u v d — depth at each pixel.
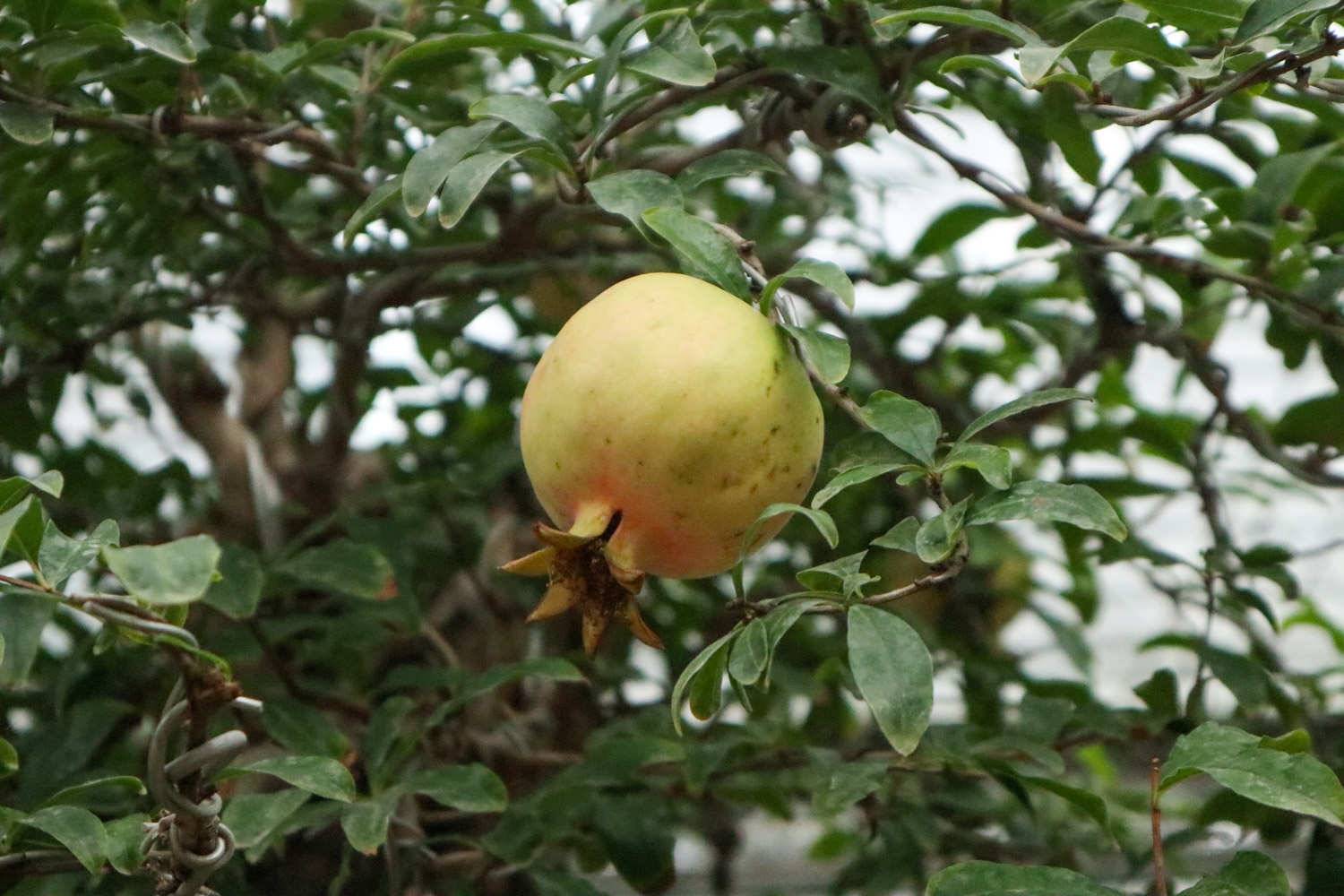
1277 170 1.48
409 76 1.49
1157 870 1.30
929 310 1.65
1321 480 1.51
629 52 1.39
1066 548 1.61
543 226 1.53
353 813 1.40
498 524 1.79
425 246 1.60
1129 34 1.33
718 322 1.31
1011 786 1.48
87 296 1.57
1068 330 1.66
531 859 1.48
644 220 1.33
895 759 1.50
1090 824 1.79
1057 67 1.37
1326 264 1.47
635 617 1.32
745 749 1.58
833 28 1.45
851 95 1.42
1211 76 1.33
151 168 1.50
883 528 1.81
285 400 1.95
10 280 1.52
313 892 1.59
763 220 1.71
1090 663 1.80
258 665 1.58
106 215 1.52
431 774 1.42
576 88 1.56
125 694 1.56
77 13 1.39
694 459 1.30
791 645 1.74
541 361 1.33
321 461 1.73
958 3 1.43
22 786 1.47
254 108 1.47
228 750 1.26
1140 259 1.46
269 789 1.52
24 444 1.58
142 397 1.63
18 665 1.36
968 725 1.51
